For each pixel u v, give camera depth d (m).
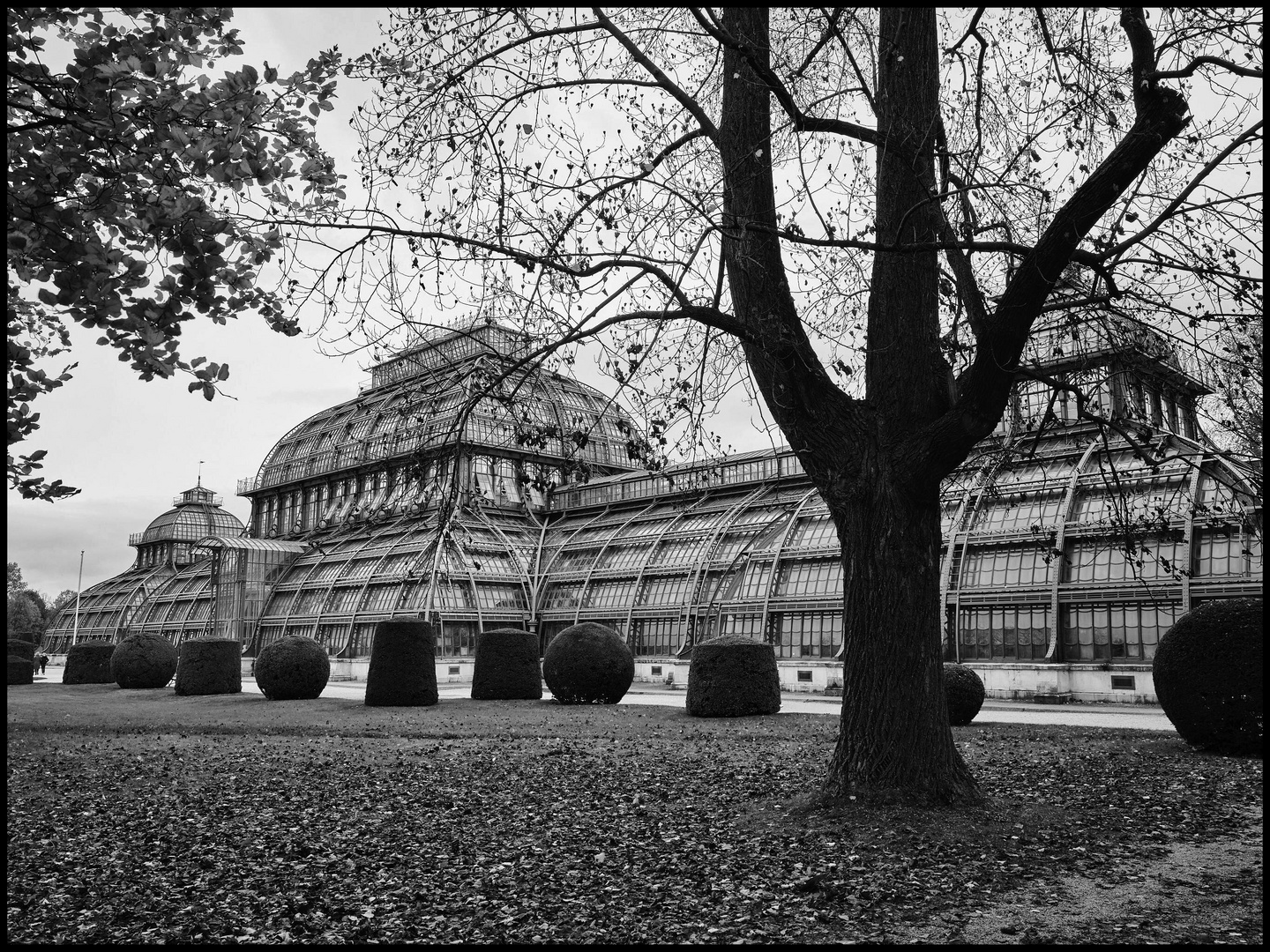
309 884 8.88
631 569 47.44
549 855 9.77
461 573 49.62
